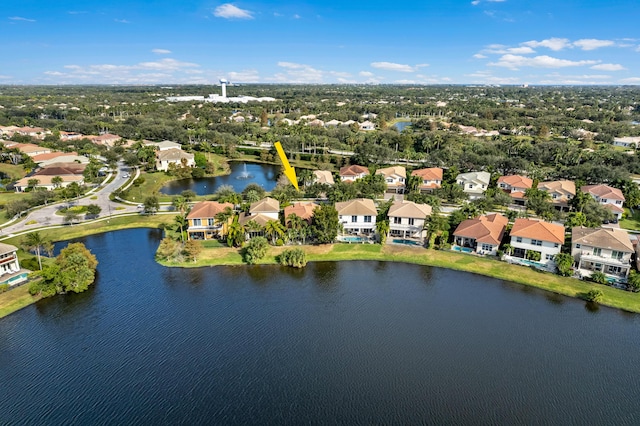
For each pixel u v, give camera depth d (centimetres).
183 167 15100
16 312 6172
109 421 4275
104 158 17188
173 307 6366
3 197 11519
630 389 4759
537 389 4744
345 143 19650
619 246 7081
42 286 6556
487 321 6031
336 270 7594
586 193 10544
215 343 5519
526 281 7081
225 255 8038
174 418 4316
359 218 8881
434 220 8306
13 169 14562
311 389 4725
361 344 5516
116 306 6384
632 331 5797
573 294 6662
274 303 6506
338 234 8731
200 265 7694
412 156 16012
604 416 4388
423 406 4500
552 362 5181
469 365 5122
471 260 7819
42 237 8688
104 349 5375
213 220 8825
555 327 5884
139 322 5972
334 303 6525
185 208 9625
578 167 13025
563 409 4472
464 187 12038
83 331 5747
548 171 13862
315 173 12700
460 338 5638
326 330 5816
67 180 13062
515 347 5462
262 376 4925
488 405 4516
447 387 4766
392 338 5644
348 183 11912
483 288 6950
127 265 7725
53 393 4644
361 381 4850
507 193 11469
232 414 4375
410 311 6297
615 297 6506
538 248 7650
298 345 5491
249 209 9175
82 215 10112
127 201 11375
